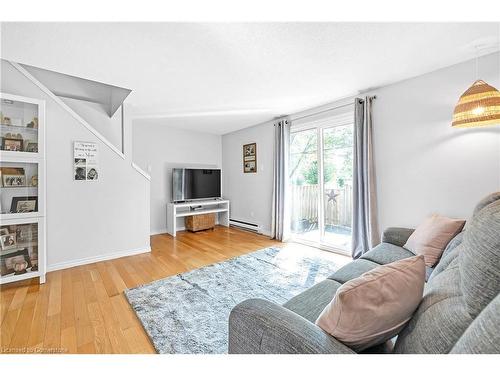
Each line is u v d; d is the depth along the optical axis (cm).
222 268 285
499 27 172
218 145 569
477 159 220
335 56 213
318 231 374
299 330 81
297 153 409
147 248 353
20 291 225
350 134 332
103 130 366
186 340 156
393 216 278
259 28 172
